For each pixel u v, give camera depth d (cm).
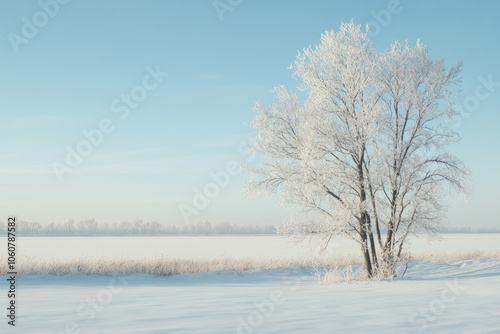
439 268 2639
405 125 2105
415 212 2056
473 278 1778
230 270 2659
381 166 2014
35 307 924
